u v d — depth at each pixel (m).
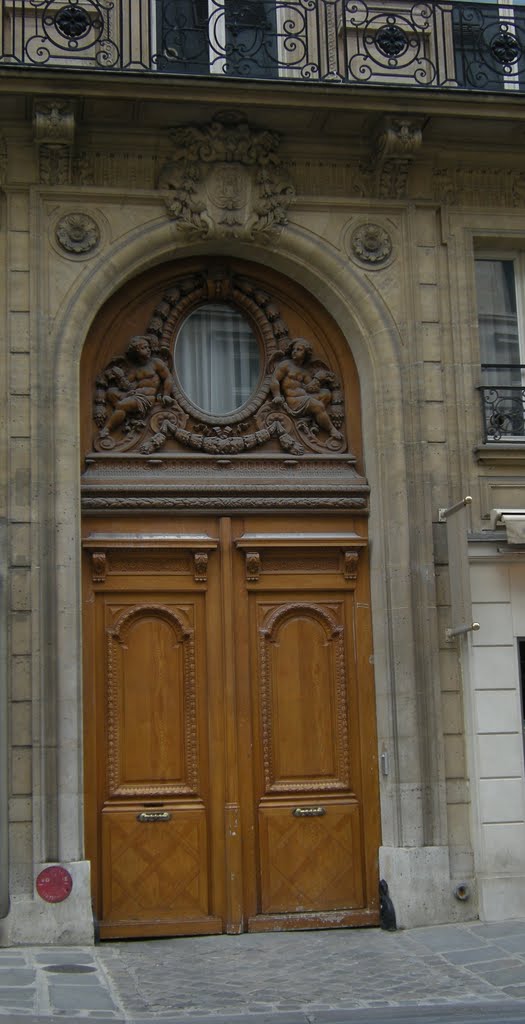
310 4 10.36
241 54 9.96
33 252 9.60
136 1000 7.27
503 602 9.78
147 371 10.00
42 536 9.24
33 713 9.02
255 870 9.52
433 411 10.05
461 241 10.34
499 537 9.80
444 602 9.79
